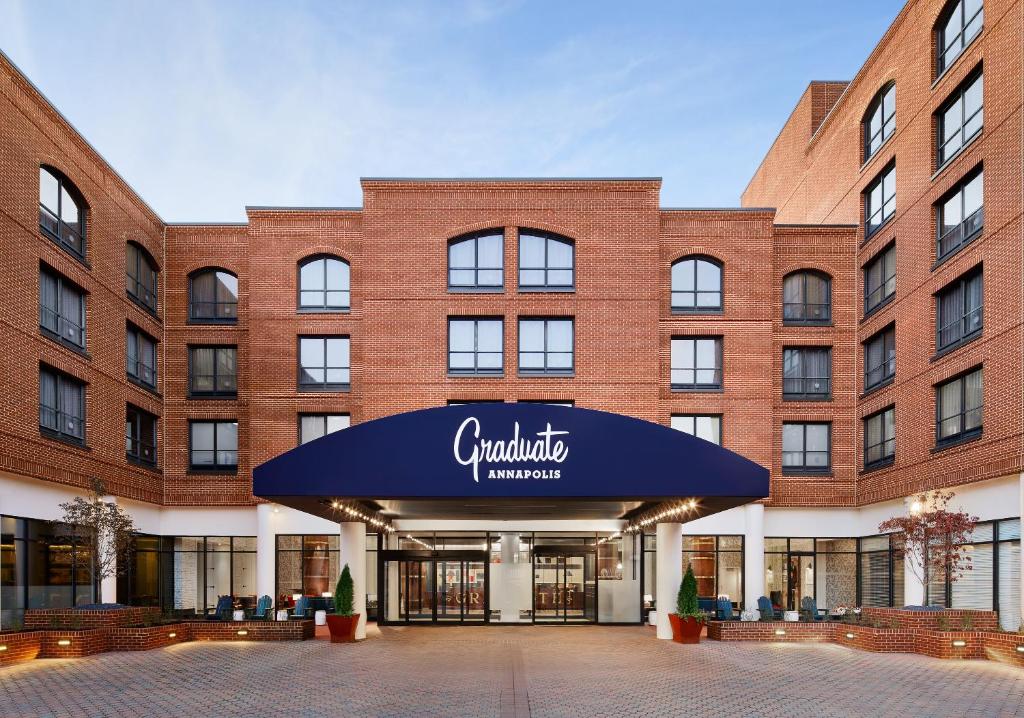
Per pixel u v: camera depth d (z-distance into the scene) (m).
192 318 30.61
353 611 22.59
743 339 29.48
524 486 16.72
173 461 29.95
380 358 28.23
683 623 21.66
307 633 22.88
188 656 18.89
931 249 24.91
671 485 16.72
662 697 13.83
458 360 28.52
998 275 21.12
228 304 30.73
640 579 29.08
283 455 16.80
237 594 29.59
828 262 30.64
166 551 29.84
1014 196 20.56
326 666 17.36
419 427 16.83
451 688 14.66
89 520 21.62
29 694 14.04
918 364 25.38
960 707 12.88
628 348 28.38
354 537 23.38
